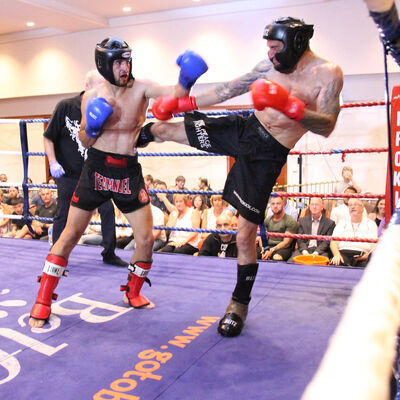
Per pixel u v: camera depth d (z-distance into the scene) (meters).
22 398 1.62
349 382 0.23
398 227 0.47
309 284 2.86
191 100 2.02
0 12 7.25
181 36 7.72
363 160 6.93
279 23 1.77
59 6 7.20
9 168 9.73
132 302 2.51
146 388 1.68
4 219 5.67
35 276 3.09
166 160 8.30
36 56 8.98
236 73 7.46
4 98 9.53
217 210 4.51
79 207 2.30
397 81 6.69
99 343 2.07
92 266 3.32
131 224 2.41
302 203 5.17
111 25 8.17
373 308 0.29
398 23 0.91
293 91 1.89
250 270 2.17
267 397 1.62
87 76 2.53
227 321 2.14
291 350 1.98
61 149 2.95
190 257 3.51
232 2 7.26
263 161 2.03
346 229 3.72
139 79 2.21
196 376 1.77
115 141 2.24
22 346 2.04
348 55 6.73
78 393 1.65
